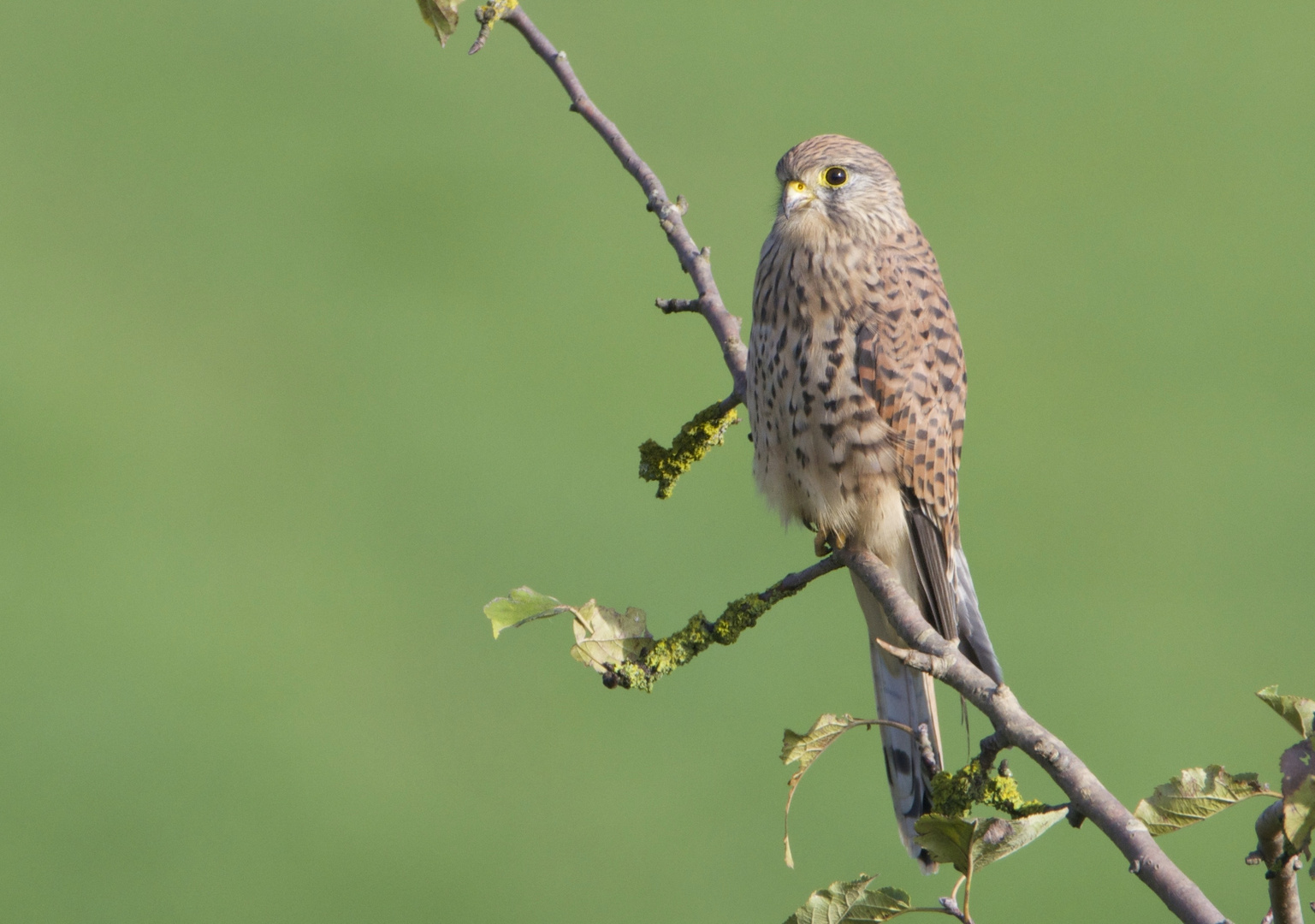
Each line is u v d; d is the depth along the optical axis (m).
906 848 7.39
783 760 4.95
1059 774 4.37
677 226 7.84
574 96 7.78
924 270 8.10
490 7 7.54
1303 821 3.57
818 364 7.85
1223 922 3.77
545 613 5.60
